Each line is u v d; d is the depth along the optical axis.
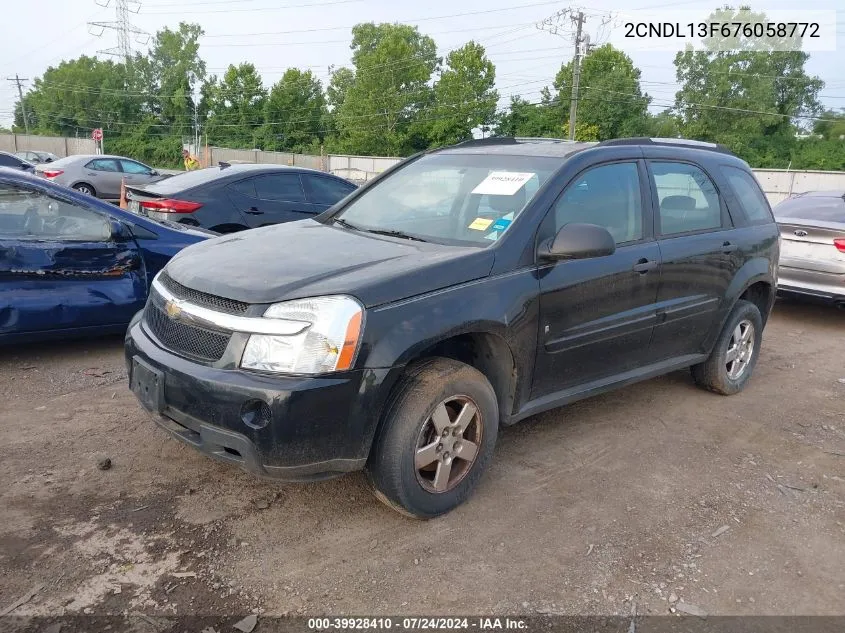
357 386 2.85
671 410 4.85
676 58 56.88
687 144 4.90
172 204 7.39
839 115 57.00
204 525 3.11
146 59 79.81
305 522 3.19
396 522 3.23
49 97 80.75
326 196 8.86
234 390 2.77
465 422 3.26
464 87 60.06
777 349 6.75
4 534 2.95
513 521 3.29
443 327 3.06
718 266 4.70
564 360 3.77
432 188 4.16
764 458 4.16
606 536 3.21
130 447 3.81
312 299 2.85
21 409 4.27
